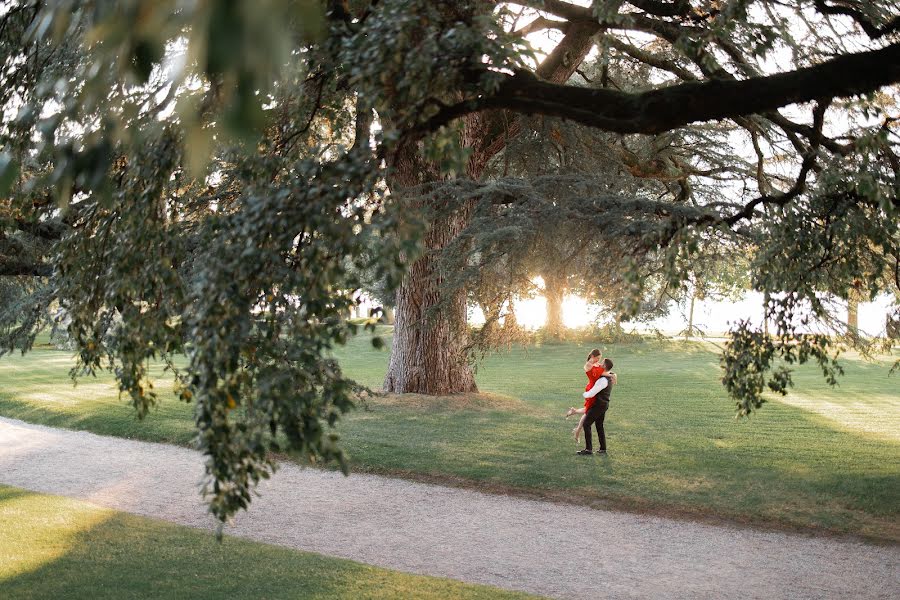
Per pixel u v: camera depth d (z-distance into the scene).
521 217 12.27
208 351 3.74
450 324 16.27
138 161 4.45
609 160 15.44
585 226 11.67
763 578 7.86
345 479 12.28
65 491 11.32
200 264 7.07
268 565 7.81
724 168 15.79
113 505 10.54
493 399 19.61
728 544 9.09
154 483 11.87
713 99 4.84
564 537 9.30
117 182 5.11
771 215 7.76
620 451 14.09
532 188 12.63
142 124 3.51
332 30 4.30
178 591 7.04
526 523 9.91
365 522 9.87
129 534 8.80
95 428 16.56
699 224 6.67
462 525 9.77
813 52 8.48
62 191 1.54
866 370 28.34
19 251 11.45
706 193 16.22
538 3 6.48
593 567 8.15
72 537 8.62
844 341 10.51
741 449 14.35
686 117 4.89
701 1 7.79
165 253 4.84
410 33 4.18
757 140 13.33
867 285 8.27
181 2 0.91
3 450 14.49
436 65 4.10
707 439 15.35
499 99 4.88
